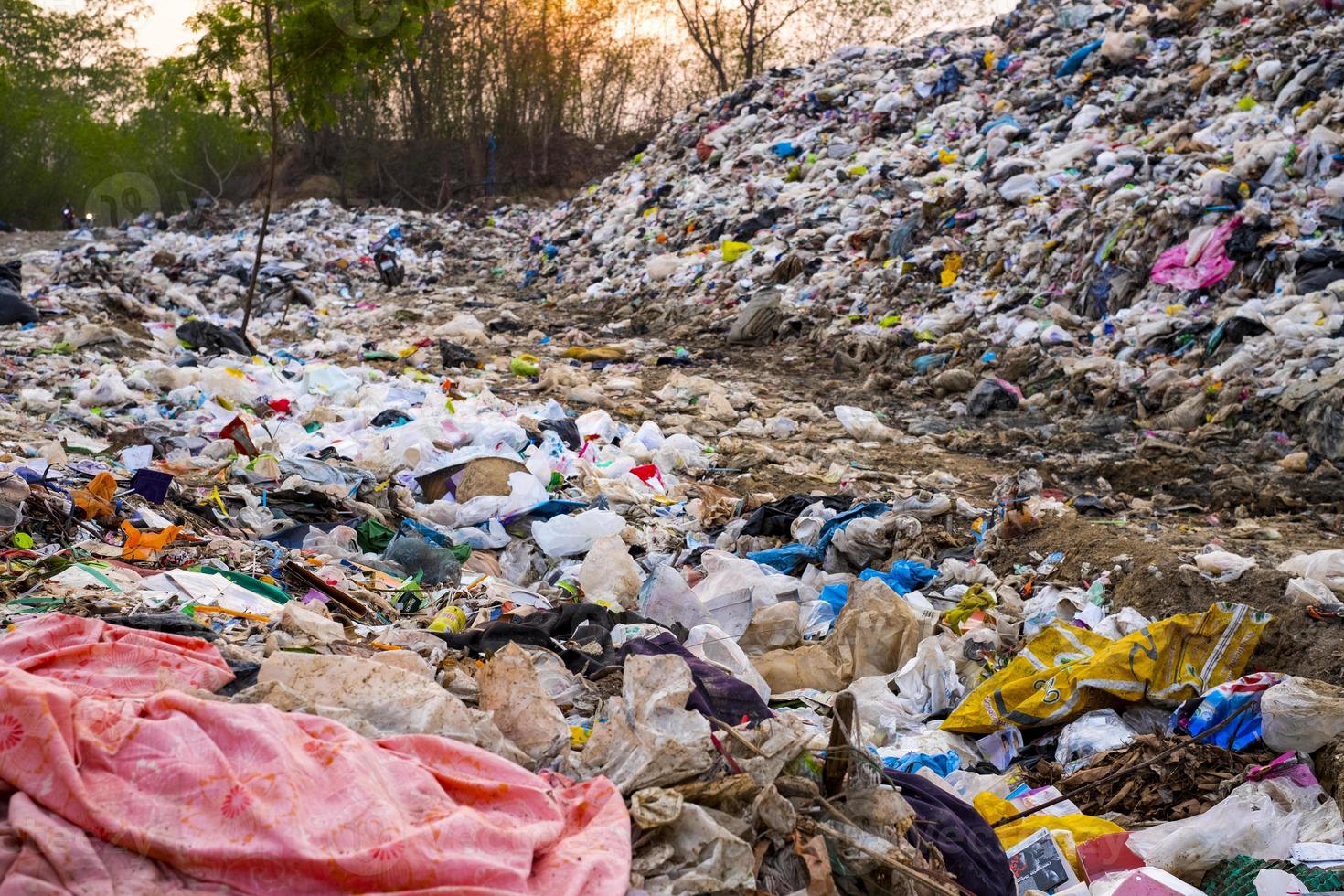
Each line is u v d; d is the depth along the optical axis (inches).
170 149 1579.7
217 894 94.5
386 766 109.8
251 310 697.6
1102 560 256.2
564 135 1617.9
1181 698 200.4
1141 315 495.8
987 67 810.2
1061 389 473.7
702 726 128.8
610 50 1615.4
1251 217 491.2
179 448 330.3
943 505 301.6
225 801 98.4
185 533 233.8
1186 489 353.4
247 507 275.9
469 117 1498.5
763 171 837.2
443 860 97.3
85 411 358.6
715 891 109.4
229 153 1531.7
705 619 229.3
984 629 232.5
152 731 104.5
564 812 114.3
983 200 639.8
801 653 222.1
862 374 538.6
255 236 997.8
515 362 532.1
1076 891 148.2
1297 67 588.7
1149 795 177.3
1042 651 214.2
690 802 119.7
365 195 1491.1
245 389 400.5
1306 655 210.8
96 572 191.8
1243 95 610.2
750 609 235.1
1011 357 497.7
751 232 747.4
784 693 214.4
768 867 117.6
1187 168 556.7
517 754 126.0
